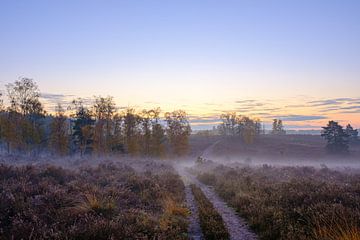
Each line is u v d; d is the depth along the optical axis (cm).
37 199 1137
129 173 2211
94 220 890
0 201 1062
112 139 6525
